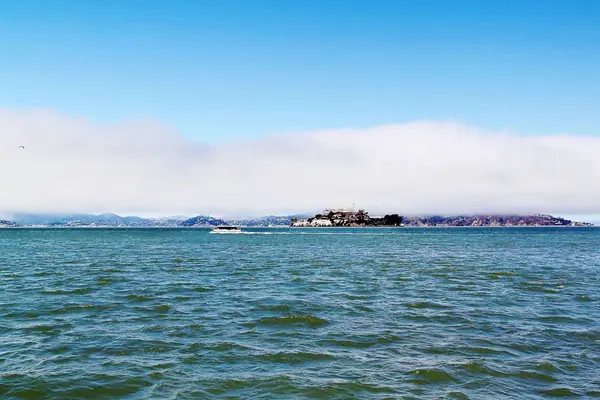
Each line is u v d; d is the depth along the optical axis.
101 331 22.16
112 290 35.03
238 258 68.94
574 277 43.94
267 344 20.02
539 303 29.77
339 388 15.00
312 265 57.12
